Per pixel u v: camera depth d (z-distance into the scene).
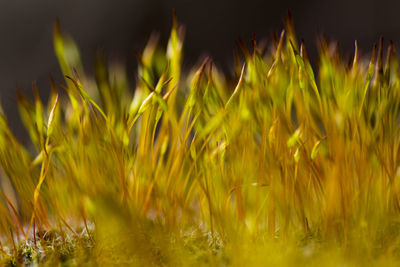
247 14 0.45
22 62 0.43
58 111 0.11
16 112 0.22
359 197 0.10
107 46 0.44
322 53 0.10
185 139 0.10
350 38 0.43
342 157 0.10
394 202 0.10
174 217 0.10
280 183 0.10
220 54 0.45
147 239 0.10
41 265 0.10
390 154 0.10
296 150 0.10
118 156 0.10
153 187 0.10
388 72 0.10
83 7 0.45
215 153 0.10
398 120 0.11
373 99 0.10
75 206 0.11
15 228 0.11
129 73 0.36
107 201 0.10
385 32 0.42
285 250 0.10
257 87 0.10
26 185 0.11
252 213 0.10
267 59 0.11
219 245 0.10
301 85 0.10
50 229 0.11
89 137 0.10
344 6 0.43
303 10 0.44
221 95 0.10
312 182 0.10
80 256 0.10
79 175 0.10
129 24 0.45
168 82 0.10
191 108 0.10
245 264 0.10
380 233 0.10
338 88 0.10
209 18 0.46
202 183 0.10
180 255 0.10
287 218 0.10
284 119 0.10
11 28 0.44
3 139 0.10
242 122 0.10
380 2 0.42
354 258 0.10
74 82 0.10
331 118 0.10
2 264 0.10
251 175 0.10
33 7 0.45
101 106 0.11
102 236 0.10
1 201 0.11
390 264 0.10
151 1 0.46
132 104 0.10
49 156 0.10
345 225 0.10
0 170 0.11
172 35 0.10
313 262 0.10
